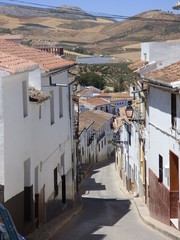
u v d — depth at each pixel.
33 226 17.30
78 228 20.14
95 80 108.75
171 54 25.52
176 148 18.17
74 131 30.36
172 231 18.19
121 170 45.75
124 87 105.00
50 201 21.22
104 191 38.94
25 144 16.02
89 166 53.66
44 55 23.97
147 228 20.34
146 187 26.84
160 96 20.84
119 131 48.66
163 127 20.41
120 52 145.75
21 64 14.88
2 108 13.45
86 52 146.62
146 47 26.44
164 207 20.39
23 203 15.84
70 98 27.56
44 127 19.77
